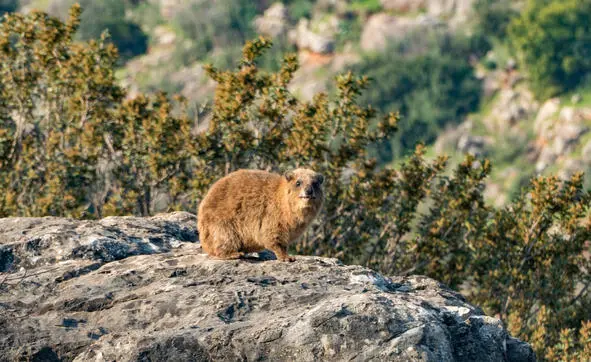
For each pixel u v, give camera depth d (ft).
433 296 108.58
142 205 239.50
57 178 231.71
